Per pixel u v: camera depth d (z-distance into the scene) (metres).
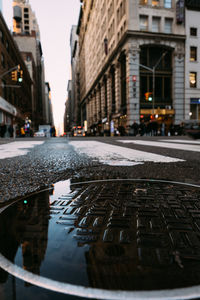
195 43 29.92
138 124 27.59
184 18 29.30
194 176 2.47
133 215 1.13
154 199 1.44
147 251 0.74
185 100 29.70
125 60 30.16
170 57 29.97
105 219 1.07
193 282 0.57
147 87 29.05
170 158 4.21
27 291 0.57
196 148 6.48
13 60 38.31
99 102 49.16
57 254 0.73
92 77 57.25
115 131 31.38
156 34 27.83
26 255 0.73
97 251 0.75
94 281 0.58
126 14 27.88
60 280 0.60
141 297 0.52
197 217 1.09
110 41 37.03
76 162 3.80
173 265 0.65
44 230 0.95
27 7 99.62
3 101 29.34
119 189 1.78
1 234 0.91
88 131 67.25
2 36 30.59
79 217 1.11
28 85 62.91
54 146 8.13
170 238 0.85
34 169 3.14
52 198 1.52
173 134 27.72
